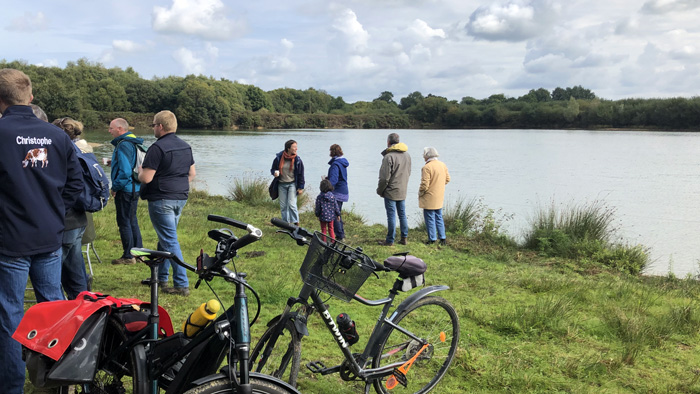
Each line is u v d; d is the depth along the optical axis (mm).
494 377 4242
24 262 3129
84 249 7668
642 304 6422
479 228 11500
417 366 4266
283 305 5688
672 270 9539
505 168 31078
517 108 142375
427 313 4062
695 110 107938
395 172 9500
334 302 5906
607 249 9680
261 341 3439
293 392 2438
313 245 3178
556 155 42188
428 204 9844
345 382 4066
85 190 4074
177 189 5680
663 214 16016
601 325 5598
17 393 3156
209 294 5961
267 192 15461
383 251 9070
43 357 2572
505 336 5234
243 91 145000
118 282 6145
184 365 2533
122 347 2734
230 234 2672
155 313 2775
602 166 32562
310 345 4672
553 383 4223
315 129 123938
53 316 2684
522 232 11234
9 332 3092
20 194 3061
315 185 21000
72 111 90875
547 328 5457
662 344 5133
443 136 84938
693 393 4156
